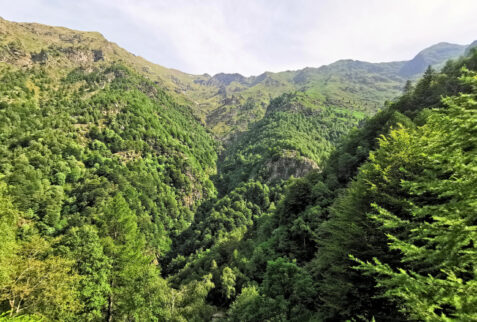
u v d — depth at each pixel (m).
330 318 18.02
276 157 155.50
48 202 82.38
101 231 31.33
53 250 26.97
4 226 27.78
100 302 26.08
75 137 134.88
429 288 8.03
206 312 44.47
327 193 51.66
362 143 62.72
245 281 46.97
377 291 15.12
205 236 102.88
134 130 168.88
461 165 8.84
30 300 21.70
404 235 14.48
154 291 33.44
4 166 89.88
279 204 68.50
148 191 127.25
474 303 6.56
